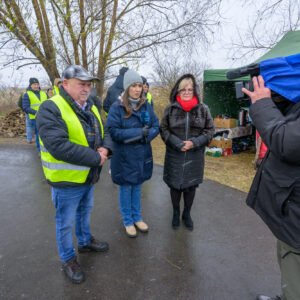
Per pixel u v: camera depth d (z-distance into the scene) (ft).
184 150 9.54
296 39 17.03
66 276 7.92
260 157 17.90
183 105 9.57
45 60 27.25
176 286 7.57
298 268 5.00
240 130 24.77
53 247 9.35
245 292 7.38
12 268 8.25
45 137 6.59
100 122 8.05
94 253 9.05
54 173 7.02
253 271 8.21
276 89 4.65
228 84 26.86
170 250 9.25
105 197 13.62
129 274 8.04
